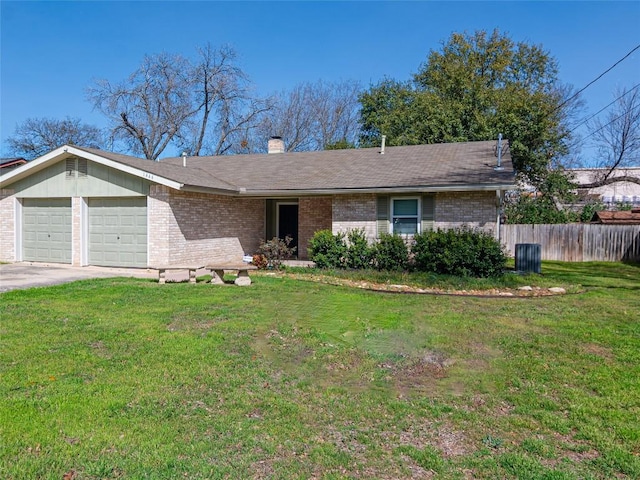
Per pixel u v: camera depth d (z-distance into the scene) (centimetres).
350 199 1447
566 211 2381
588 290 1046
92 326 640
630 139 3059
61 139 3788
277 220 1786
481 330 663
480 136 2397
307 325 676
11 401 382
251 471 294
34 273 1235
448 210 1345
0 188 1500
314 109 3656
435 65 3055
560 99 3072
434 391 436
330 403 404
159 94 3209
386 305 850
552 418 378
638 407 400
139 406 383
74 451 309
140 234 1333
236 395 414
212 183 1434
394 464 308
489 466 305
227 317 712
